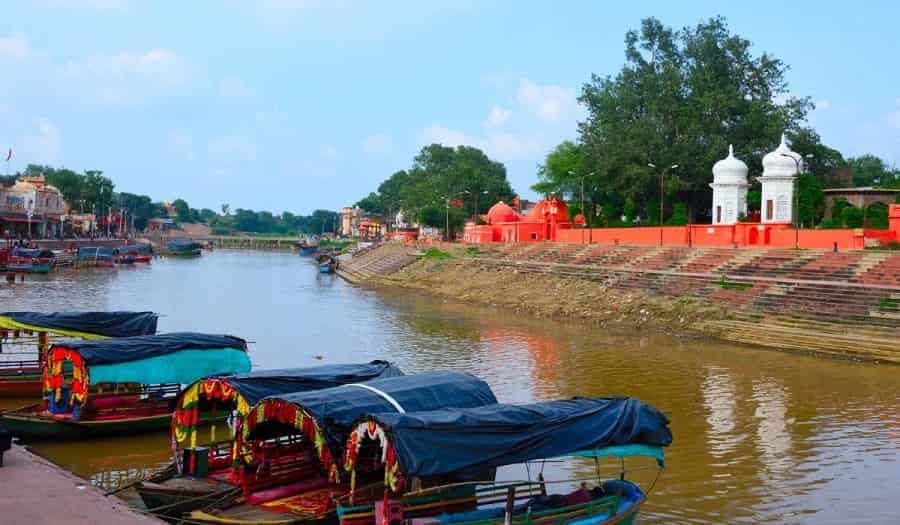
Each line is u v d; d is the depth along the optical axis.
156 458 20.64
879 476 19.66
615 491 16.17
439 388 16.67
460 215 109.50
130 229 186.50
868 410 26.02
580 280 56.31
